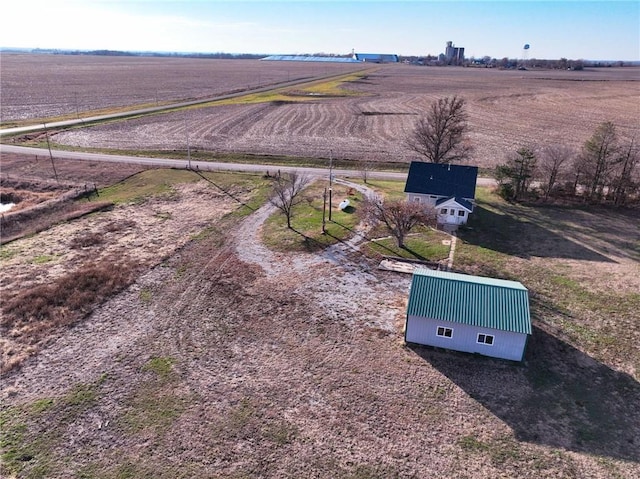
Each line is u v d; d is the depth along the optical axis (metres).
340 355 27.16
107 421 22.41
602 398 24.19
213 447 21.03
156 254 38.94
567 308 31.70
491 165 67.31
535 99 136.88
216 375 25.52
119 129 89.44
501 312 26.59
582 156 55.28
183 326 29.69
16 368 25.70
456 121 57.41
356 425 22.34
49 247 40.09
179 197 52.97
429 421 22.61
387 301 32.56
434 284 28.33
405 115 107.19
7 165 64.88
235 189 55.69
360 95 142.62
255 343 28.17
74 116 100.38
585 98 138.88
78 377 25.17
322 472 19.89
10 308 30.78
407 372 25.84
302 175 58.03
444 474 19.88
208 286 34.28
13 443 21.11
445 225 45.38
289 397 24.02
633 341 28.41
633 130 89.12
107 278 34.75
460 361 26.81
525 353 27.45
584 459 20.64
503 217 47.84
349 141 82.88
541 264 37.78
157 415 22.78
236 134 87.62
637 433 22.08
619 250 40.44
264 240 41.88
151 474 19.69
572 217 48.16
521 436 21.83
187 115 105.00
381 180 60.09
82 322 29.91
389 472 19.94
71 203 50.94
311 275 35.88
